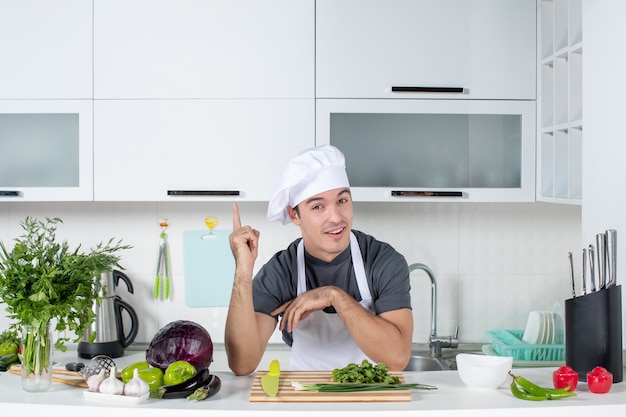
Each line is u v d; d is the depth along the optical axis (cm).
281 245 304
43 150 269
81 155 266
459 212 305
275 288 203
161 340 171
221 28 265
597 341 170
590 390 162
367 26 266
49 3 265
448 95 268
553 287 308
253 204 303
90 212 304
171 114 266
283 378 167
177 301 304
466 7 268
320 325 217
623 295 189
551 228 307
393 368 186
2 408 153
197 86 265
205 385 160
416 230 305
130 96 266
